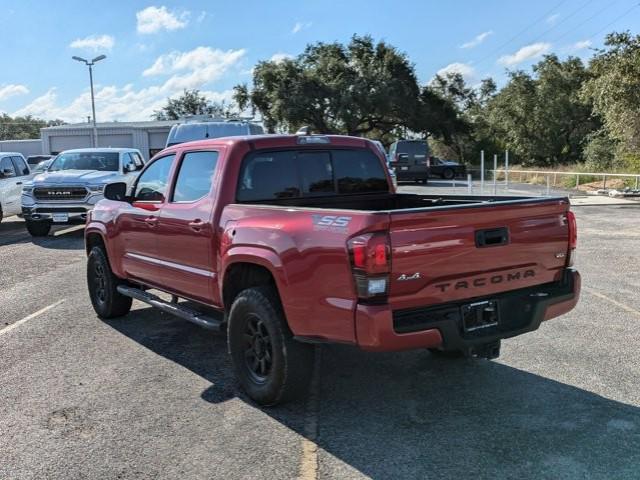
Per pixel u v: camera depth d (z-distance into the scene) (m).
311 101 47.62
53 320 6.75
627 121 24.25
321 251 3.74
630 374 4.84
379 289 3.54
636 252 10.51
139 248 5.91
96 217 6.69
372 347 3.56
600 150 35.44
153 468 3.50
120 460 3.60
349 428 3.98
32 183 13.12
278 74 49.00
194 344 5.86
